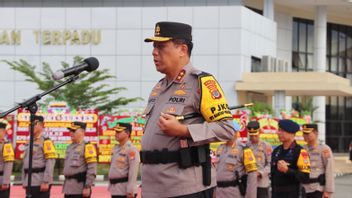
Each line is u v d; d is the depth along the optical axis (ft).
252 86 131.13
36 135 47.98
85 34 133.49
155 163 18.93
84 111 86.38
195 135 18.26
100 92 113.39
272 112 113.09
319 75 131.34
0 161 48.60
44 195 47.96
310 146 45.78
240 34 131.75
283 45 174.09
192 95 18.92
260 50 143.02
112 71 133.28
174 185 18.72
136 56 133.18
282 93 132.46
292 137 35.99
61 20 133.80
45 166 47.88
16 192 76.54
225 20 132.26
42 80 121.19
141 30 133.18
